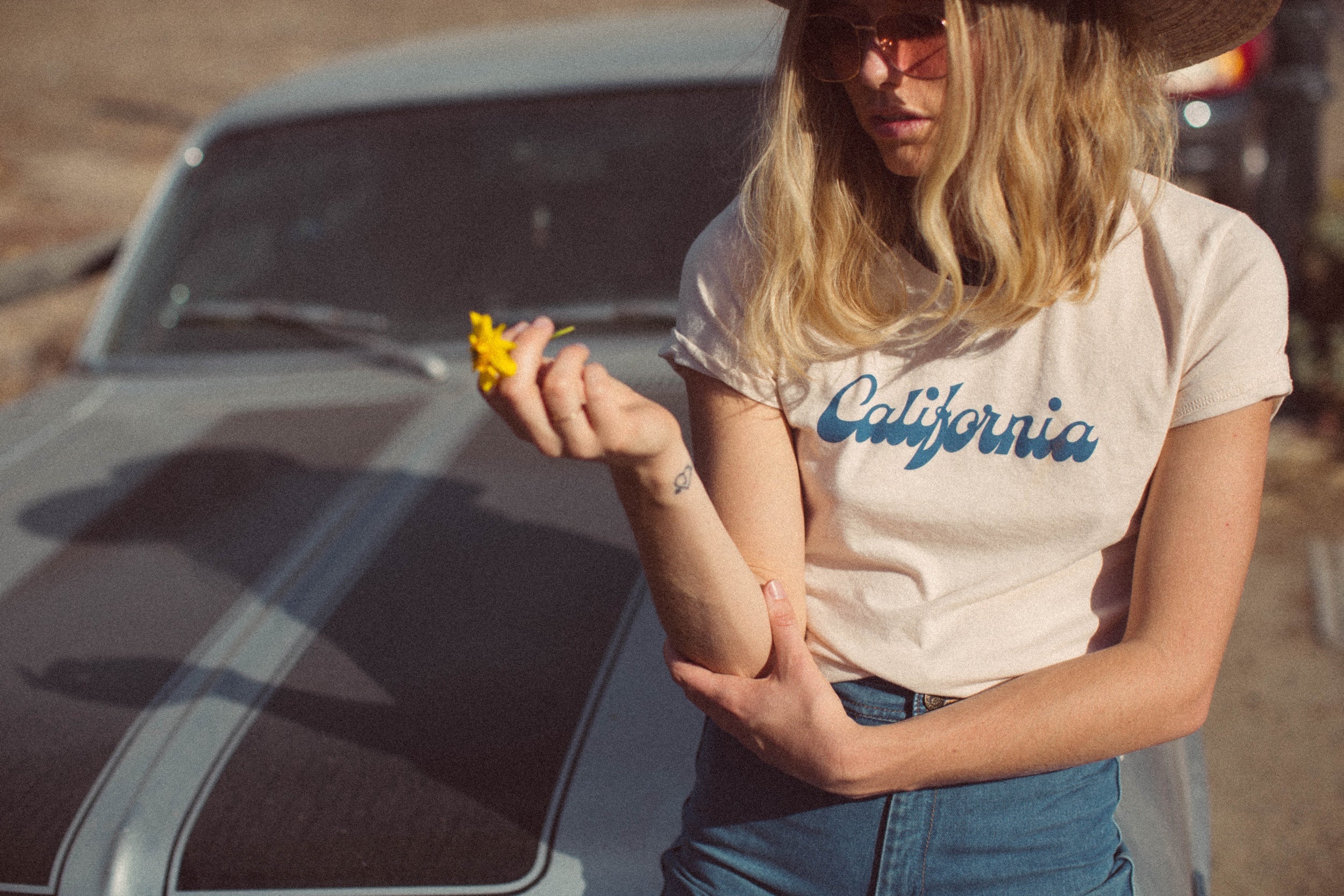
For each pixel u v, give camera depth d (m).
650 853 1.39
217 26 17.69
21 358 6.07
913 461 1.24
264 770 1.53
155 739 1.61
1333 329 4.61
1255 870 2.66
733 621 1.25
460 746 1.54
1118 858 1.32
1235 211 1.20
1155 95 1.29
